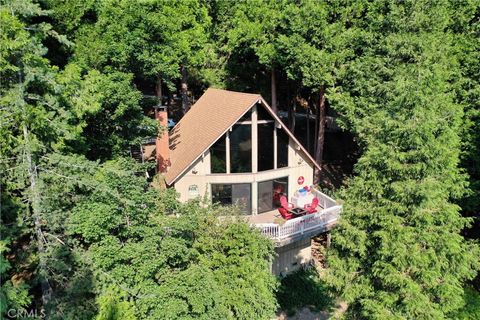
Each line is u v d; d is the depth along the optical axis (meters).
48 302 13.29
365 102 24.98
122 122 22.16
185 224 15.03
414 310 14.14
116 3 26.50
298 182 26.56
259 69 37.62
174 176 24.00
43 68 14.43
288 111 41.72
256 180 24.78
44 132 14.78
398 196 13.93
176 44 28.47
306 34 27.39
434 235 14.06
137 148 31.12
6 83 13.88
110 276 13.75
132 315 13.28
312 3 26.73
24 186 13.81
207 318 14.04
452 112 18.38
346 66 26.75
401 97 14.43
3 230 12.80
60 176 13.84
